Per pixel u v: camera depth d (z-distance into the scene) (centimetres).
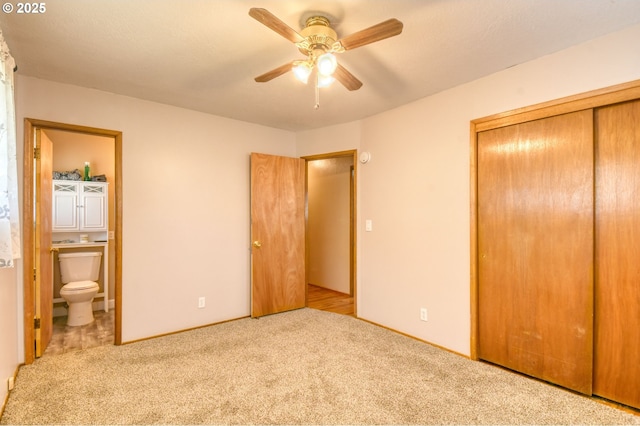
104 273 422
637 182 195
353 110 341
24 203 257
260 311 379
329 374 239
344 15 182
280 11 178
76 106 278
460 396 210
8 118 181
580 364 213
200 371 244
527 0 168
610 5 172
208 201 351
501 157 252
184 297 334
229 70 249
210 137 354
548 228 228
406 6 173
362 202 370
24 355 253
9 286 220
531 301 237
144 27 191
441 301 289
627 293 198
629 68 194
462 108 274
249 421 185
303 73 197
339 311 405
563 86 219
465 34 200
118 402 202
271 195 390
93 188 414
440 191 290
